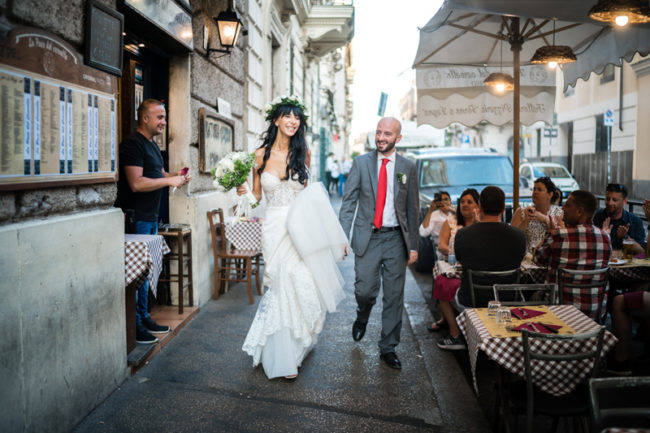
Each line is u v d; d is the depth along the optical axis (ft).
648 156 58.23
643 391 12.59
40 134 8.93
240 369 13.30
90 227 10.48
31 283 8.56
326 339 15.92
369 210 13.82
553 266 13.44
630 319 13.21
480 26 21.67
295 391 12.10
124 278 12.19
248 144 27.45
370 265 13.83
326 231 12.61
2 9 7.97
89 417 10.54
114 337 11.72
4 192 8.20
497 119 25.21
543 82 25.11
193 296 18.47
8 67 8.07
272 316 12.55
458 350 15.23
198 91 19.04
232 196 23.38
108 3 11.64
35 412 8.73
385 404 11.55
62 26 9.64
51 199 9.47
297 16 44.42
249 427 10.37
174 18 16.14
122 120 16.37
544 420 11.31
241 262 23.22
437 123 25.02
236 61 24.34
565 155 87.61
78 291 10.05
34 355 8.67
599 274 12.78
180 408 11.09
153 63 17.89
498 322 10.19
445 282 15.34
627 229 16.83
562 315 10.73
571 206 13.16
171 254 18.30
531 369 8.99
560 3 14.24
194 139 18.75
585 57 22.33
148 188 14.16
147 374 12.81
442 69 24.75
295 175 12.80
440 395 12.05
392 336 13.92
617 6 11.96
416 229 13.89
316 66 67.15
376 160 13.94
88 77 10.56
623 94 63.77
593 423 6.57
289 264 12.70
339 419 10.80
